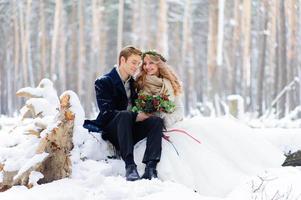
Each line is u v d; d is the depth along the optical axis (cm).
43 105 414
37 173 375
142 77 454
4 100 3200
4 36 3356
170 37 3638
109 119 435
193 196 346
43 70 2820
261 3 2953
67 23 3353
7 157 396
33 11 3362
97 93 444
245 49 2509
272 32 2420
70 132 387
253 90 3456
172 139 431
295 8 2273
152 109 438
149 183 367
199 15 3700
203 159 413
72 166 394
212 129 439
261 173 397
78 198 338
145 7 3158
